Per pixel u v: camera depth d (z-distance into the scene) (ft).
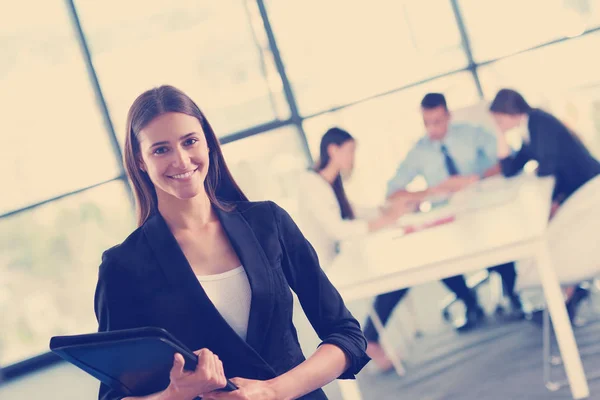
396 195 15.19
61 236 26.27
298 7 23.29
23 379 23.22
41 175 24.56
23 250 26.43
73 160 24.38
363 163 16.58
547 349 11.33
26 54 24.66
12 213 24.52
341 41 23.21
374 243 13.38
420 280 10.45
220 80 24.41
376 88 23.17
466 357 14.25
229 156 23.43
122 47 23.97
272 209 5.11
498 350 13.98
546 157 13.66
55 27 24.75
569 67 22.38
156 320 4.59
